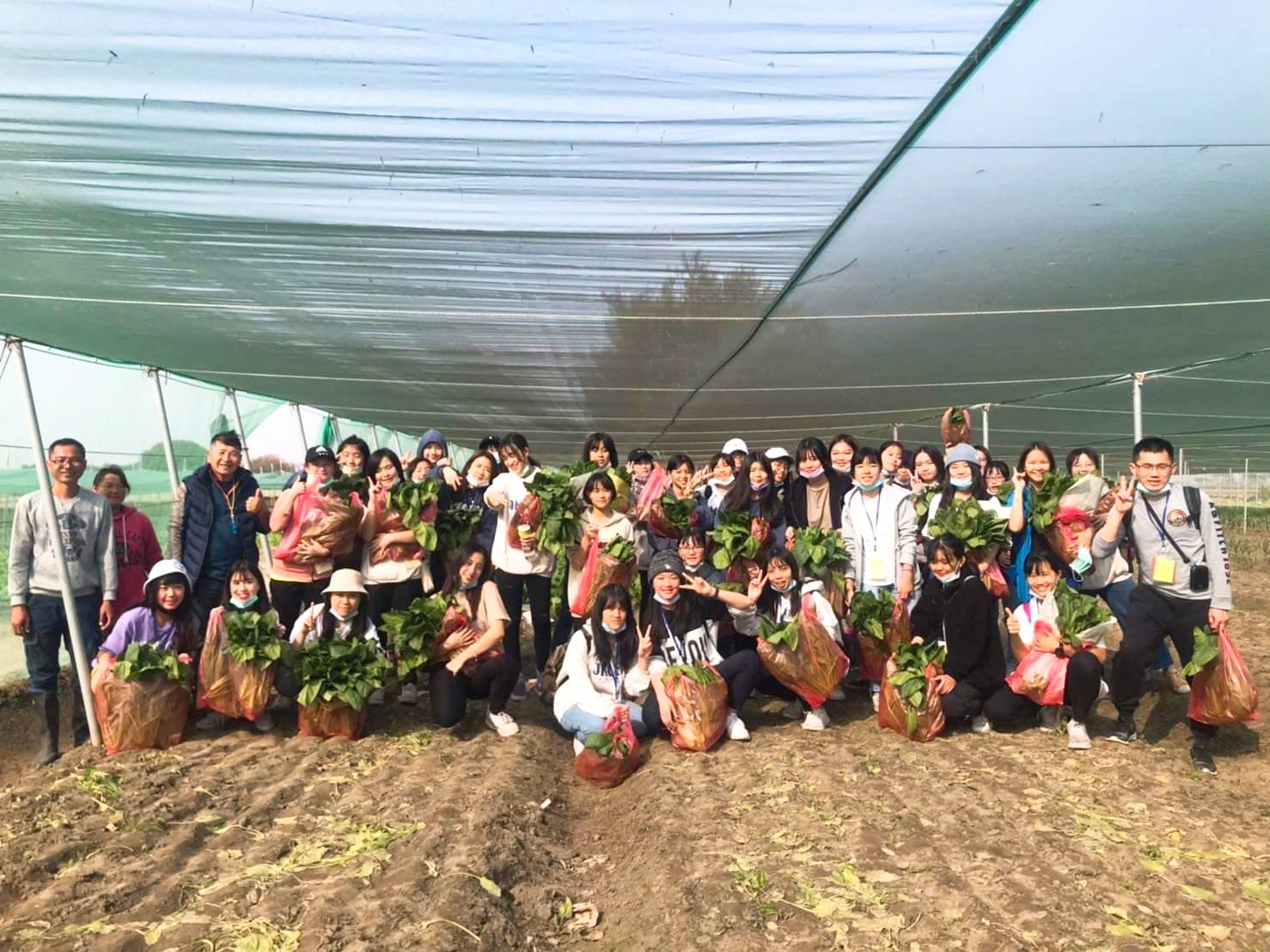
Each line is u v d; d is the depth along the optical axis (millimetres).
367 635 6012
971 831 4141
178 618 5766
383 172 3891
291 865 3945
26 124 3518
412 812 4562
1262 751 5312
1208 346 7305
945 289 5543
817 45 2910
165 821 4398
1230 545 17297
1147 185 4051
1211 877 3686
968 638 5668
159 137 3611
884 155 3699
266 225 4488
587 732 5469
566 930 3672
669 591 5738
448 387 9445
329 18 2805
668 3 2699
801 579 6043
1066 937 3123
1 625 8898
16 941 3279
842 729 5957
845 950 3133
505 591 6473
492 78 3160
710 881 3654
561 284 5398
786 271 5156
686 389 9359
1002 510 6230
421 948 3176
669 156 3742
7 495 9375
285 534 6277
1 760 6176
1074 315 6191
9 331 7027
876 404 10867
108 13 2791
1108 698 6438
